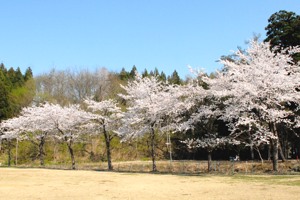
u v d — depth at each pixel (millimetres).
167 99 27078
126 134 30406
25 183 18891
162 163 32906
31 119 36969
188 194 13734
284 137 32688
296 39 28641
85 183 18734
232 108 22188
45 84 57031
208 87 28125
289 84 21344
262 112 21938
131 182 18984
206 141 25266
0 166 38219
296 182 16266
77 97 54969
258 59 23203
